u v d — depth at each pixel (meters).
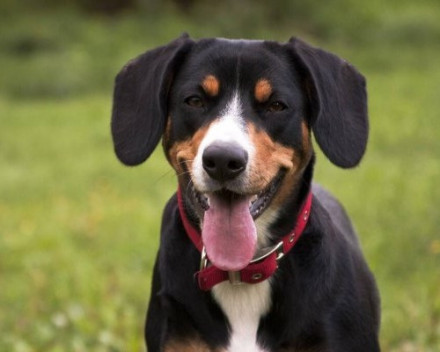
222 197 4.88
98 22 33.59
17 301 9.09
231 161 4.56
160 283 5.25
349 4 34.84
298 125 5.02
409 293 8.44
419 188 11.80
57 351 7.63
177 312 5.12
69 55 28.91
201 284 4.98
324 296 5.06
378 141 15.83
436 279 8.65
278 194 5.03
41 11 34.84
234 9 33.97
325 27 33.53
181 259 5.13
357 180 12.77
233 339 5.08
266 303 5.06
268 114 4.94
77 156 17.22
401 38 31.14
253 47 5.01
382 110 18.95
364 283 5.45
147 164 15.48
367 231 10.05
